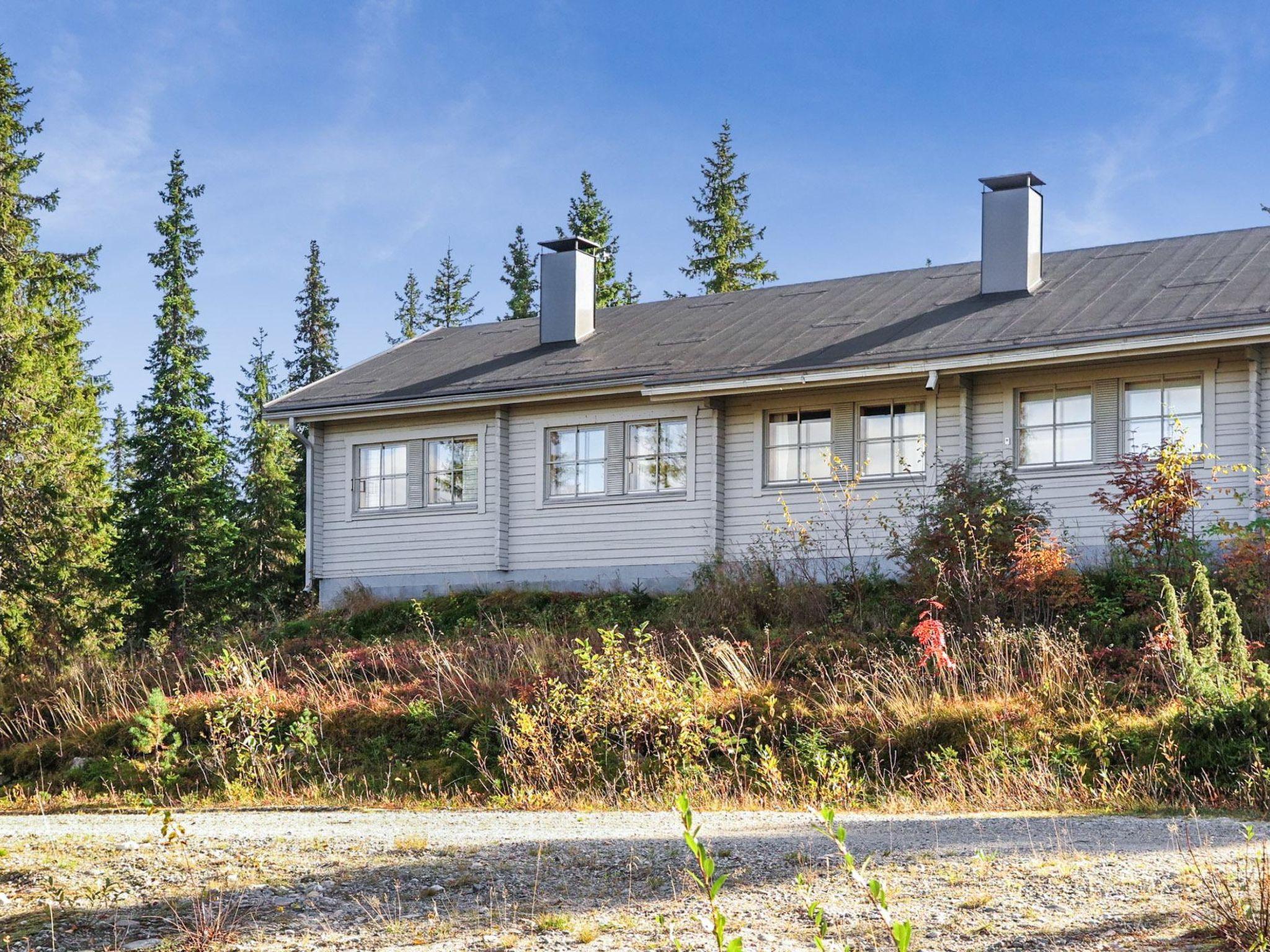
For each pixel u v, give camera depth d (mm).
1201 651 13164
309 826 10703
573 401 23297
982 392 20047
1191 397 18609
